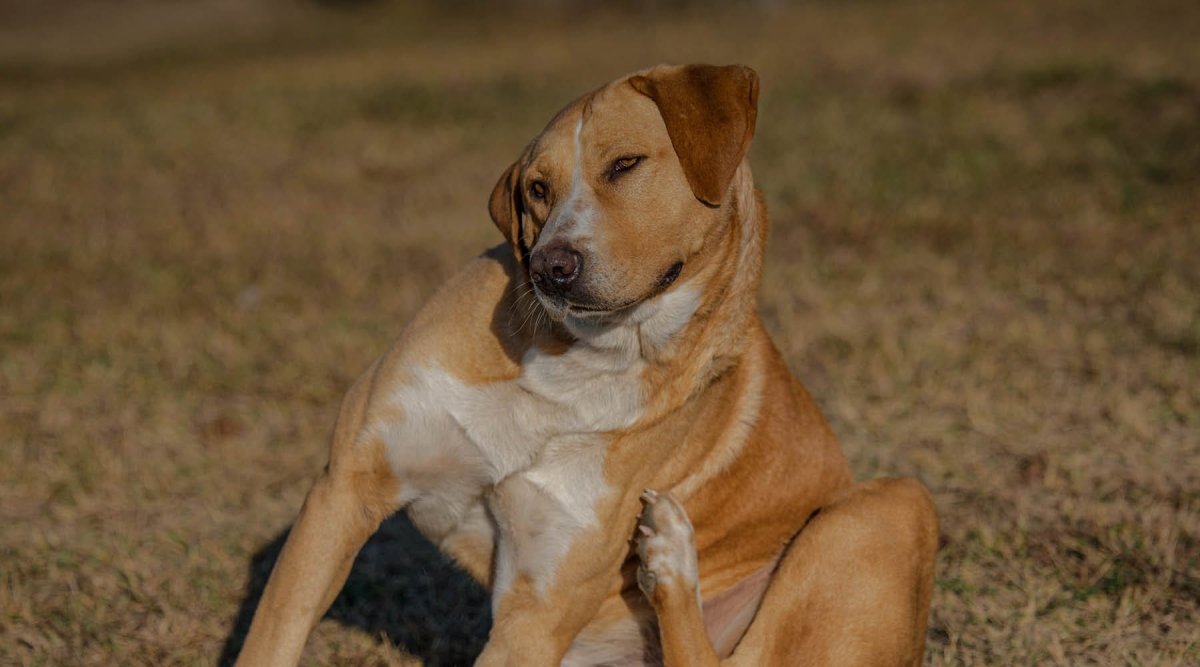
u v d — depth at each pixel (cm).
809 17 2591
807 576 448
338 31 3319
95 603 525
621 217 390
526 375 402
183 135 1644
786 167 1334
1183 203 1120
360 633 520
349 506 407
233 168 1457
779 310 900
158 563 562
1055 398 734
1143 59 1684
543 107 1758
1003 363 790
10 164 1477
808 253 1045
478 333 405
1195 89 1487
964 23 2264
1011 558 563
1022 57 1800
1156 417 702
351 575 563
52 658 486
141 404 743
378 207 1262
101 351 827
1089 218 1097
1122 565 555
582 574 418
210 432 705
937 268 988
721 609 476
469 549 445
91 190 1348
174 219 1216
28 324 884
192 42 3216
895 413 722
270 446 688
